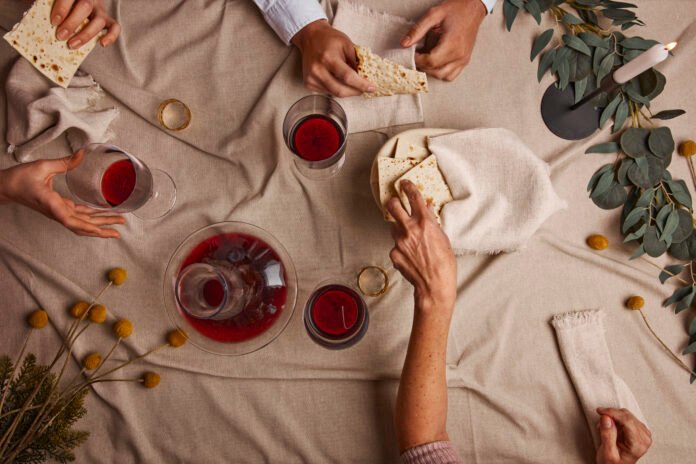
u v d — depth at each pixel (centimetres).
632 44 110
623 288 109
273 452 105
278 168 109
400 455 97
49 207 96
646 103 109
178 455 106
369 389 106
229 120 112
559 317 107
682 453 105
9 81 108
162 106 111
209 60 113
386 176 100
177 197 111
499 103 112
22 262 108
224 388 106
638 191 109
